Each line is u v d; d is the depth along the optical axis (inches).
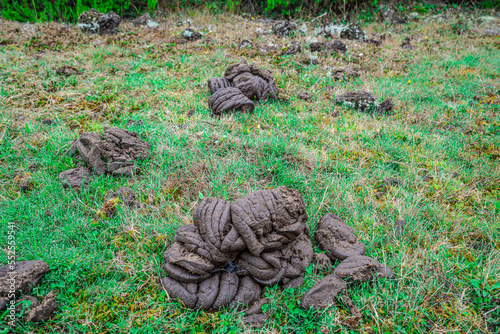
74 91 258.2
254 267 119.7
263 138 203.6
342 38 416.2
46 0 427.8
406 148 210.2
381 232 147.9
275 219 121.8
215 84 257.8
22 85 261.3
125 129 201.6
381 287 121.0
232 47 372.8
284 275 123.9
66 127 211.3
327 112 253.9
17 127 204.5
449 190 175.8
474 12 515.5
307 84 295.6
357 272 123.2
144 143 189.0
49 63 301.0
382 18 493.7
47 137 196.9
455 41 416.5
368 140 219.5
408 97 277.9
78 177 168.9
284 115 239.6
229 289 118.0
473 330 111.4
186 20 452.1
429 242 141.9
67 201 157.2
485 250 142.2
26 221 144.7
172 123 221.1
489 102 269.7
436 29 456.8
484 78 311.7
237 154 192.4
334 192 168.4
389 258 137.5
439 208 163.2
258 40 394.9
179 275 117.3
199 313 115.7
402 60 358.9
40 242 135.5
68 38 368.5
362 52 371.2
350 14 502.3
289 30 417.4
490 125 234.1
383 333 110.0
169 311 115.6
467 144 216.7
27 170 175.5
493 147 212.1
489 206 166.7
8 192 160.9
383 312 115.0
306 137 214.8
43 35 367.9
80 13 425.4
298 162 190.7
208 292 116.0
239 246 116.4
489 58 357.1
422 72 329.1
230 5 487.8
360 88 291.7
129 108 239.1
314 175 182.2
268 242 120.8
